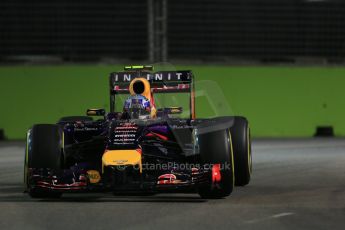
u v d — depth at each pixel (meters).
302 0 69.69
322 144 56.56
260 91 68.19
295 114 68.44
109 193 27.86
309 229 19.78
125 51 69.19
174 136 27.77
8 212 23.08
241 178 29.81
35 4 67.00
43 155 25.73
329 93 68.75
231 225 20.42
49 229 20.09
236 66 68.19
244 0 69.81
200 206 24.02
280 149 51.41
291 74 68.44
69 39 69.00
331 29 70.12
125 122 26.53
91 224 20.70
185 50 69.62
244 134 29.58
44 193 26.25
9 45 68.50
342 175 34.16
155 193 27.67
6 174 35.81
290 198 26.03
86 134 29.16
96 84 67.56
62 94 67.50
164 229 19.89
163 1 66.19
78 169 25.33
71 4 68.44
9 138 67.00
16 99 67.25
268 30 70.12
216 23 70.12
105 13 68.19
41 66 67.50
